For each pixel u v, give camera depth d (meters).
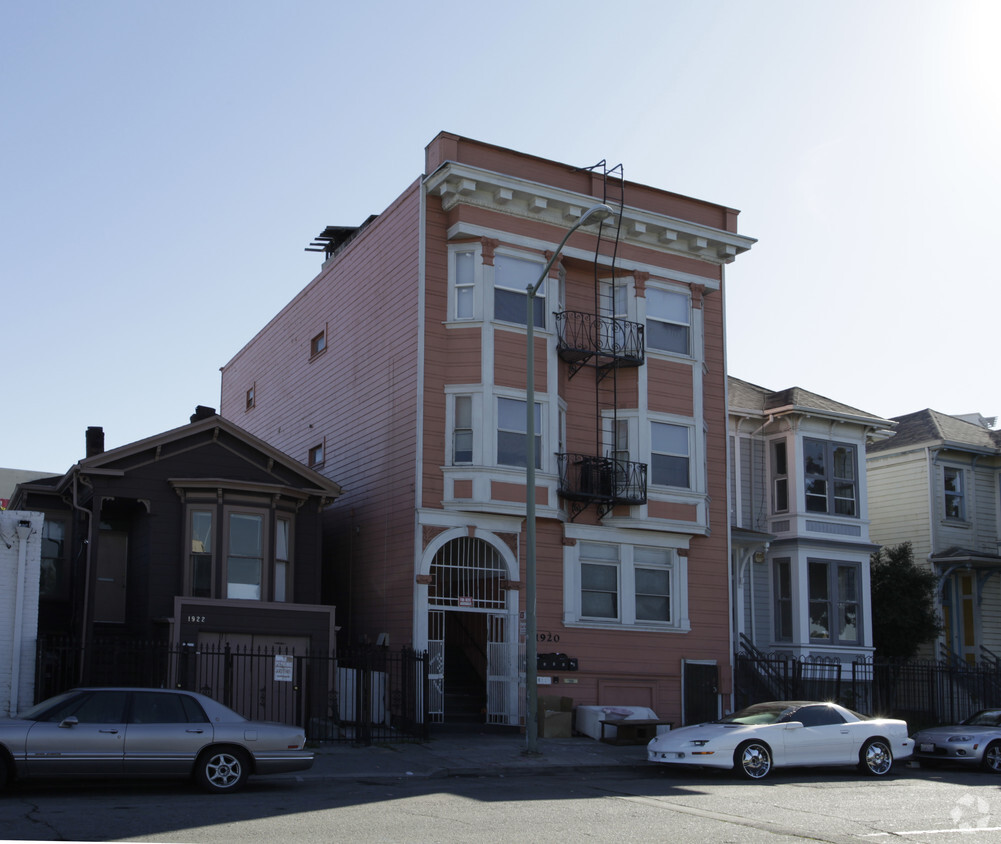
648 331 26.14
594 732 22.47
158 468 22.56
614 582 25.16
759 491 31.23
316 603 23.91
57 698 13.84
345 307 28.66
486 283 24.00
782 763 17.61
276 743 14.24
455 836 11.05
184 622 20.70
